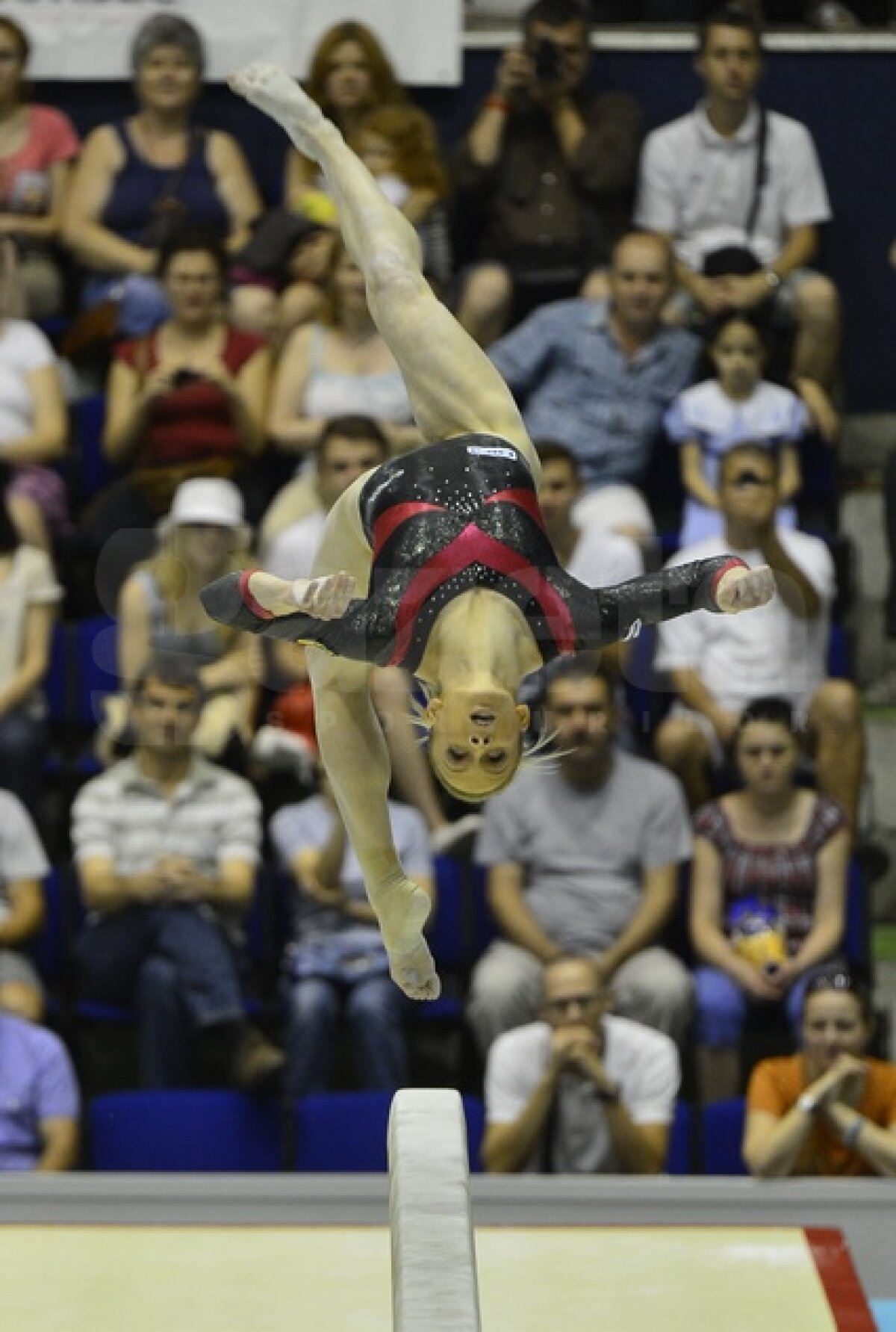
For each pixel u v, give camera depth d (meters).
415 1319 11.13
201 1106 22.73
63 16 31.81
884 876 28.39
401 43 31.73
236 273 29.41
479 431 11.89
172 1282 17.66
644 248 27.88
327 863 23.17
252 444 27.42
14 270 28.61
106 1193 19.84
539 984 23.08
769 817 23.78
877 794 28.72
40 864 23.98
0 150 30.77
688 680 20.20
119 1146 22.61
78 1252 18.28
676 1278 17.77
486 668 10.52
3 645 25.86
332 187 12.73
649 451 28.72
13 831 23.91
